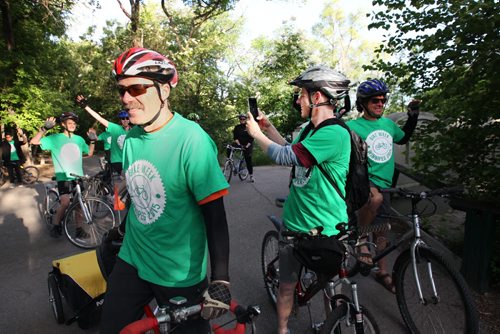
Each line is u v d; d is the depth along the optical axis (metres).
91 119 26.80
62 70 19.41
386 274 3.46
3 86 12.68
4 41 13.51
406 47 4.24
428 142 4.04
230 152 9.86
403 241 2.76
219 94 19.05
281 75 20.58
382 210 3.34
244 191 8.52
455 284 2.37
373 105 3.40
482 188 3.73
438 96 3.90
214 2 15.92
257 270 3.98
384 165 3.39
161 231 1.68
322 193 2.19
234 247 4.73
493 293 3.28
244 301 3.32
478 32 3.41
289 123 19.62
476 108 3.62
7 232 5.77
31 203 8.04
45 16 13.22
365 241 2.89
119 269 1.83
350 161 2.21
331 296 2.28
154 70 1.57
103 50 20.52
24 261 4.52
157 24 15.50
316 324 2.61
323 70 2.16
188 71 15.76
